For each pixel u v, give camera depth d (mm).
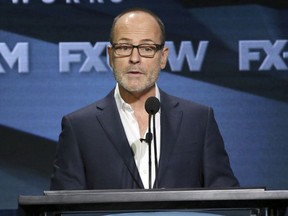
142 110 8570
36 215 5656
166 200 5605
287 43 12961
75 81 12852
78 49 12867
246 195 5605
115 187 8133
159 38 8281
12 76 12789
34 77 12812
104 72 12875
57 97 12828
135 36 8172
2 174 12734
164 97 8797
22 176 12766
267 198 5598
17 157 12758
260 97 12961
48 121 12812
